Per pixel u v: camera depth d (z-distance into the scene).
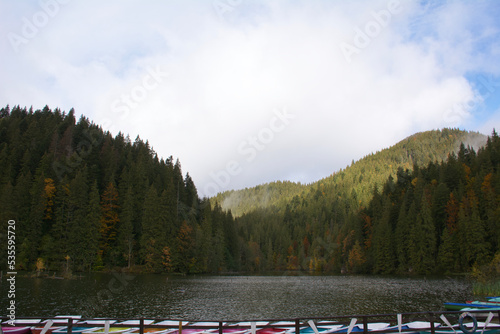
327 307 43.06
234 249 139.38
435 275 95.38
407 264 107.81
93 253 93.69
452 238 99.12
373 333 17.08
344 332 21.95
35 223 89.50
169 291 59.00
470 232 93.56
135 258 103.00
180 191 136.50
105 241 102.69
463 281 74.94
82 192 96.25
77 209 96.50
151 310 39.91
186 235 111.69
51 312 36.66
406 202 121.62
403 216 112.00
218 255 122.75
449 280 79.00
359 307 42.94
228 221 144.00
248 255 149.50
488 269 65.94
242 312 39.62
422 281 78.44
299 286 71.50
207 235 117.06
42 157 107.56
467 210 99.00
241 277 100.25
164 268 103.31
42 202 92.44
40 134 125.88
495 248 91.69
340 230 155.38
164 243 103.62
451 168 124.25
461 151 145.50
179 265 107.62
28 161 108.00
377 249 114.31
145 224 103.81
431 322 18.22
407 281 79.69
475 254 91.88
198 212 135.88
